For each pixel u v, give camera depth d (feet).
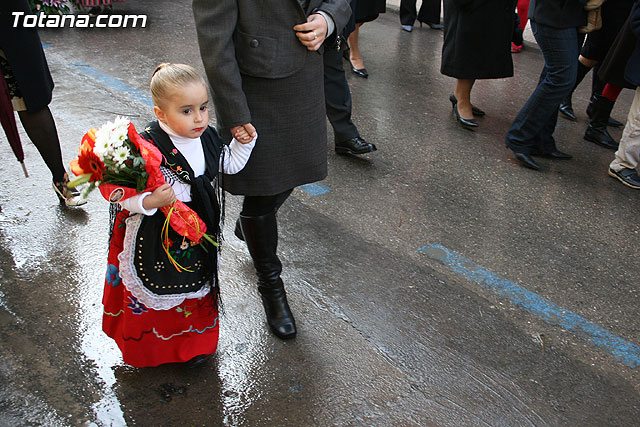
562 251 11.16
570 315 9.47
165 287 6.73
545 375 8.23
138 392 7.43
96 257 9.80
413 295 9.60
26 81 9.68
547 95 13.50
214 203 6.93
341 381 7.84
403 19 25.62
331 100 13.39
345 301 9.33
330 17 7.31
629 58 13.07
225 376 7.79
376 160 14.16
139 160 5.80
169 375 7.73
